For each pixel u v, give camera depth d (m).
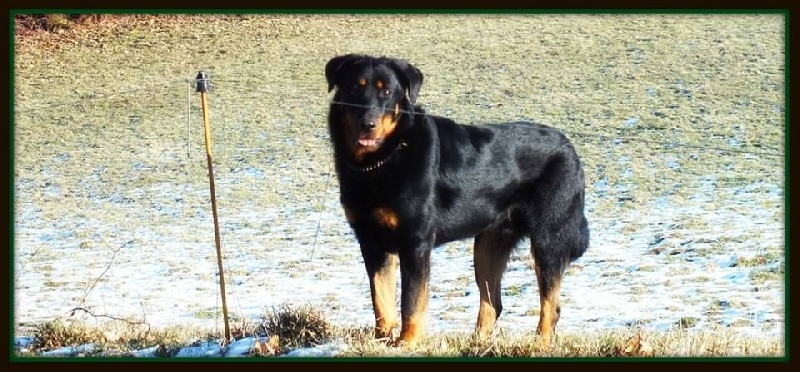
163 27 39.22
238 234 17.62
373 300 8.32
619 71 31.94
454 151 8.43
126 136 27.70
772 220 16.83
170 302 12.55
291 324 8.52
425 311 8.20
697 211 17.92
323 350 7.91
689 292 12.19
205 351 8.17
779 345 8.37
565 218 8.97
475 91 30.81
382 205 8.08
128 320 9.93
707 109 27.56
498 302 9.20
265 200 20.53
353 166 8.12
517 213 9.01
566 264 9.02
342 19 40.00
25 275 14.65
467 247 15.65
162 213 19.70
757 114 26.86
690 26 36.09
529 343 8.01
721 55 32.56
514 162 8.77
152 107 30.61
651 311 11.13
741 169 21.33
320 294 12.80
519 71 32.69
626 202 18.91
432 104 29.61
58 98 31.98
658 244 15.42
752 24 35.69
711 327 10.05
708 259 14.17
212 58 35.91
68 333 8.95
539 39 36.12
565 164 9.01
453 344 8.17
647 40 34.94
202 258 15.75
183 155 25.38
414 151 8.10
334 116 8.28
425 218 8.14
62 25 38.53
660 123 26.50
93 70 35.03
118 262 15.59
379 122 7.86
